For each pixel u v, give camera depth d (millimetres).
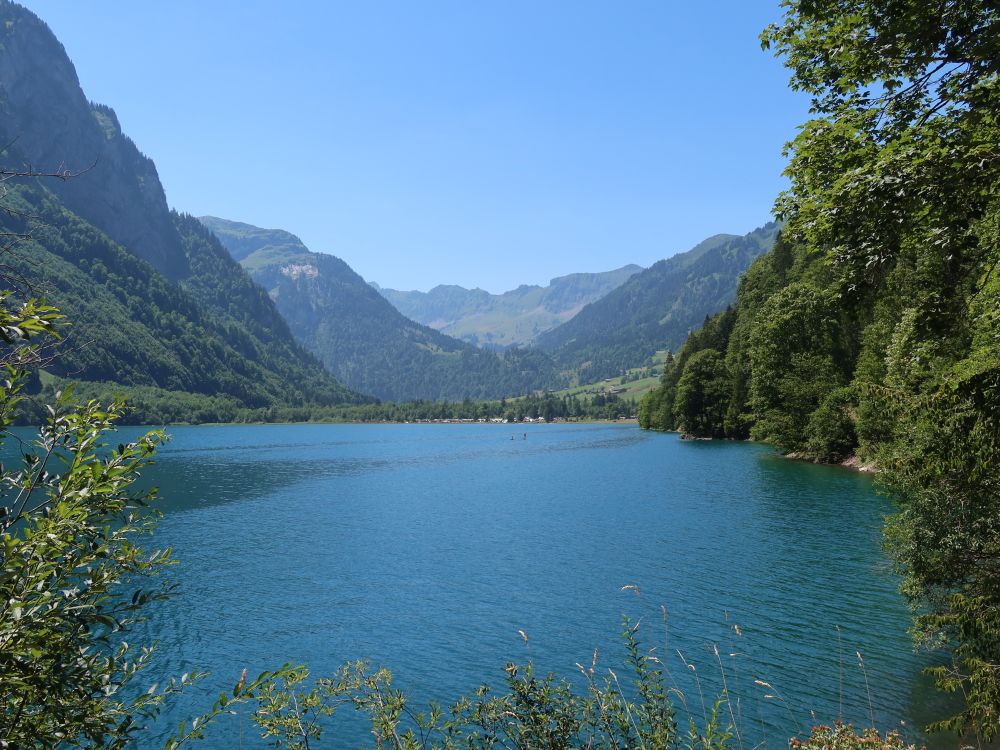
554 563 37125
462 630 27016
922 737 17016
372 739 18281
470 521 51781
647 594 30312
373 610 29828
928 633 19688
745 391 118438
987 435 10539
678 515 49562
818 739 11836
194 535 46938
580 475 81500
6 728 5062
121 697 21266
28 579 5223
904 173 8453
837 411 74062
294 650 25312
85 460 5816
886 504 49594
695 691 20203
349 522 51875
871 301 10094
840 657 21734
